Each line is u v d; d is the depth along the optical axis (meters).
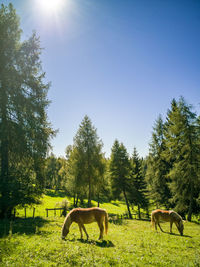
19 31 16.50
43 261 5.69
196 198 22.98
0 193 13.38
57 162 57.41
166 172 27.84
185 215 25.27
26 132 15.21
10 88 15.33
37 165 15.97
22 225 11.86
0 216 13.63
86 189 28.81
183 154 23.84
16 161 15.66
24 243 7.43
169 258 7.11
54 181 56.97
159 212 14.54
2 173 14.43
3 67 14.56
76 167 27.92
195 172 21.58
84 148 28.48
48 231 10.62
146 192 33.22
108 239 9.80
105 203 53.38
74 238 9.45
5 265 5.27
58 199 42.03
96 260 6.15
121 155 33.75
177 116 23.45
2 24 14.74
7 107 15.07
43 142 16.33
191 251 8.54
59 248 7.07
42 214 24.78
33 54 16.95
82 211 9.79
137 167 35.25
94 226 14.10
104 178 29.05
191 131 21.86
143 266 5.98
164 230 14.82
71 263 5.79
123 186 32.59
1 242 7.26
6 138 14.44
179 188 22.95
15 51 15.41
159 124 31.12
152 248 8.58
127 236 11.11
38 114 16.50
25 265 5.32
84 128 29.09
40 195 15.77
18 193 13.58
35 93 16.86
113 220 20.78
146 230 14.26
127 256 6.92
